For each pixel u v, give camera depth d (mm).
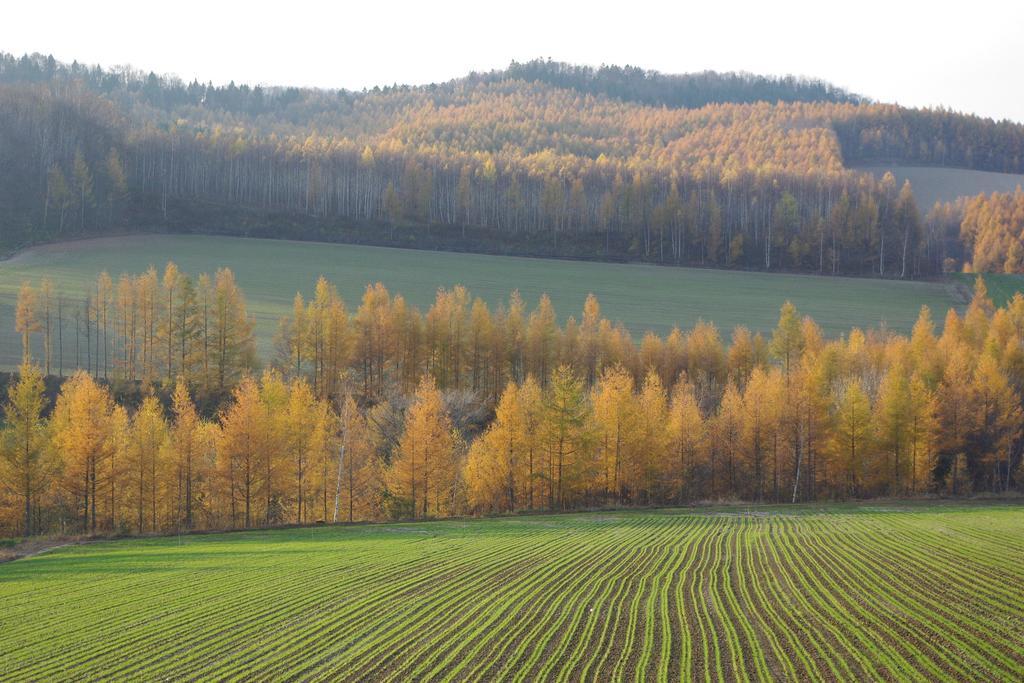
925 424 78188
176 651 29766
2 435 60875
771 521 60125
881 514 62406
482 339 101812
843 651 27641
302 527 61719
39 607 36344
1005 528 52625
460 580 39812
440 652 28875
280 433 66500
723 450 79062
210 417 88750
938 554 42969
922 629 29531
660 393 79062
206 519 66812
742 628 30672
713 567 41750
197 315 96188
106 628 32844
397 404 85625
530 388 73562
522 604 34938
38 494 62250
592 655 28062
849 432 77625
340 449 69812
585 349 103875
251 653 29297
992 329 100812
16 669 28359
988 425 81812
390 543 52094
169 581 41031
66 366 97938
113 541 55344
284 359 100125
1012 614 30953
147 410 67750
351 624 32469
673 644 29031
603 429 74062
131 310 100312
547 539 52781
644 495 78000
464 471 69938
